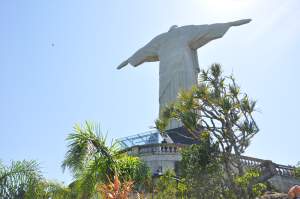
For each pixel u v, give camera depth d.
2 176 12.16
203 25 53.62
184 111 21.17
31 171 12.58
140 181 14.98
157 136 36.94
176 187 20.31
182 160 20.52
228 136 19.62
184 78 49.03
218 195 19.22
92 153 13.55
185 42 52.62
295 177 30.73
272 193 24.23
